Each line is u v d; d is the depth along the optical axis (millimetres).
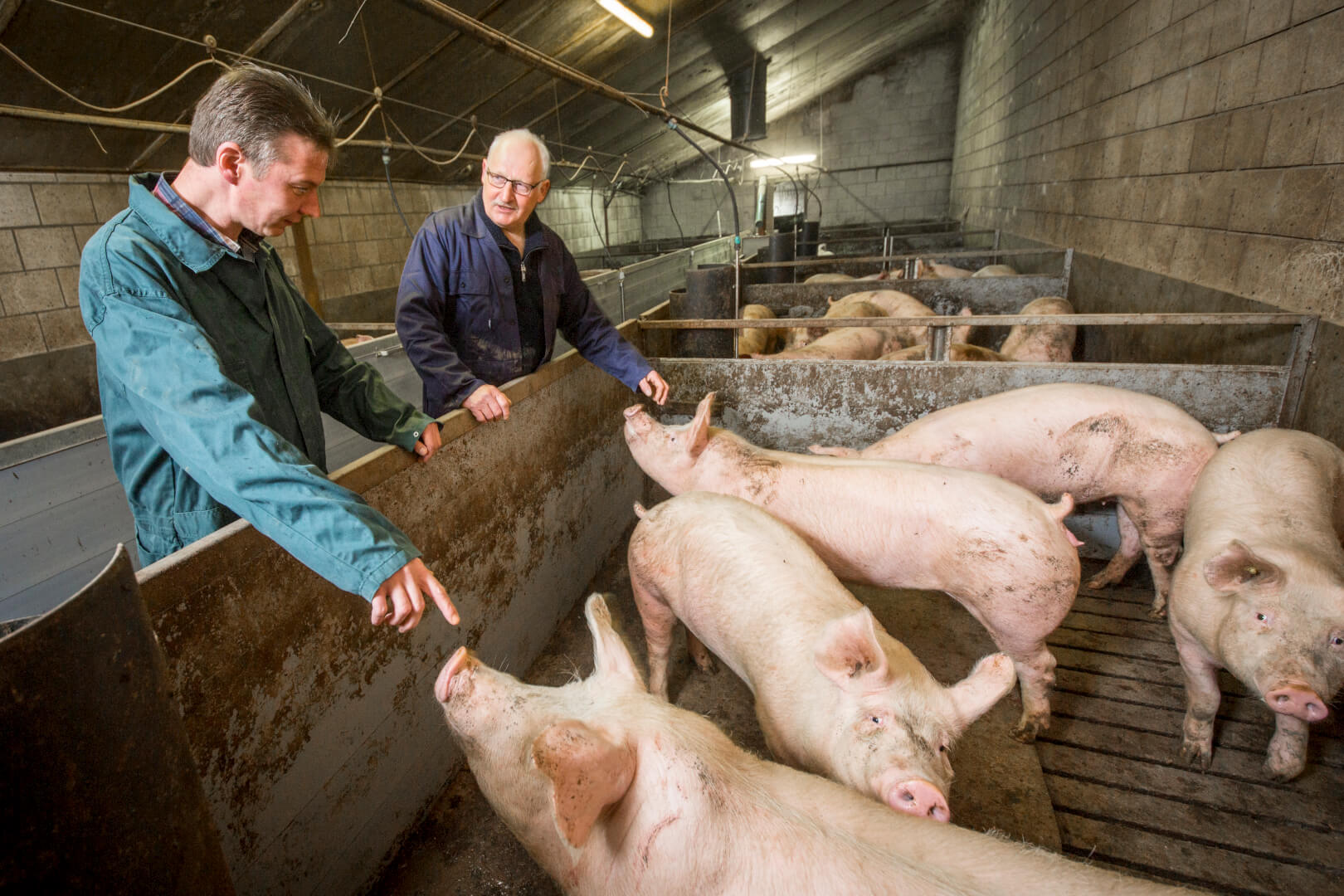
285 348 1407
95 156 4508
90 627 599
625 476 3357
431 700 1846
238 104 1081
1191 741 1926
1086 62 5637
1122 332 4703
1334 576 1655
